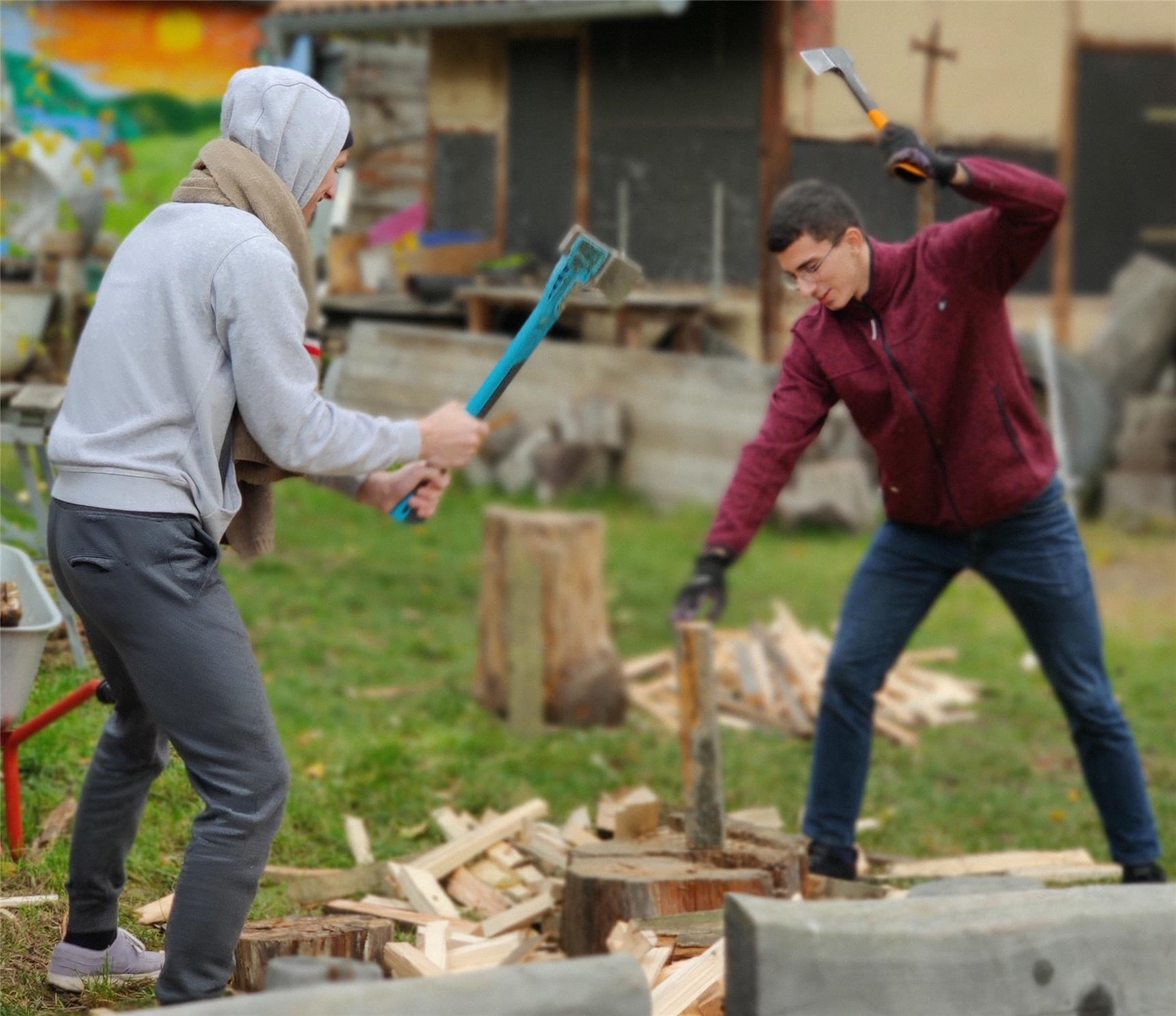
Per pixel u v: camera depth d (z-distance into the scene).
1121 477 18.86
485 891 6.80
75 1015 5.05
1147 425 19.16
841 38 13.73
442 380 15.23
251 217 4.52
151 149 17.42
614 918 5.77
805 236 6.02
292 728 8.84
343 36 15.88
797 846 6.47
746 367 15.41
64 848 6.29
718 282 14.48
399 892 6.73
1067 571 6.70
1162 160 19.91
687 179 14.48
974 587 14.90
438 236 15.47
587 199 15.23
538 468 17.16
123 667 4.87
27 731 6.06
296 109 4.70
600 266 4.91
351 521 15.10
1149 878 6.97
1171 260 20.25
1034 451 6.60
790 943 3.92
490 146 15.56
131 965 5.30
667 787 8.84
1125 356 19.66
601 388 17.22
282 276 4.39
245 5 17.53
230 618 4.56
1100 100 19.48
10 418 7.26
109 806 5.07
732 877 5.85
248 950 5.17
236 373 4.39
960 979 4.14
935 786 9.31
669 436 16.95
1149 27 19.22
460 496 17.17
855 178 13.17
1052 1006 4.27
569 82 15.20
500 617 10.03
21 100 16.95
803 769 9.37
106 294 4.55
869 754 7.05
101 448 4.43
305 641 10.95
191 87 17.59
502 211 15.66
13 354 9.99
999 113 18.25
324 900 6.64
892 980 4.04
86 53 17.20
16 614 5.67
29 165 12.20
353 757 8.41
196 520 4.52
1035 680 11.77
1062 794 9.12
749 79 13.86
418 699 10.10
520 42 15.38
